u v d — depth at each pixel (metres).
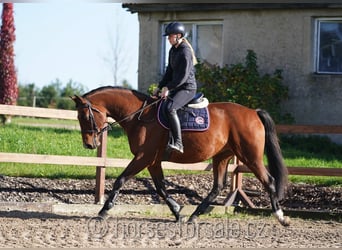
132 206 12.33
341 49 18.72
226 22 19.69
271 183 10.99
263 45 19.25
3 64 21.42
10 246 8.60
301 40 18.84
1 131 17.03
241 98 17.95
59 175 13.54
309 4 18.58
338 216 12.14
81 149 15.82
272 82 18.14
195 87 10.87
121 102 10.88
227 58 19.70
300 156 16.33
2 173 13.28
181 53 10.59
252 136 10.96
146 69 20.64
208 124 10.88
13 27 21.56
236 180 13.24
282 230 10.71
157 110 10.83
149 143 10.77
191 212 12.48
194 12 20.02
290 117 18.20
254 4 19.11
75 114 12.27
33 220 10.70
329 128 12.60
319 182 13.88
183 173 14.38
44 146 15.60
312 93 18.70
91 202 12.70
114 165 12.50
